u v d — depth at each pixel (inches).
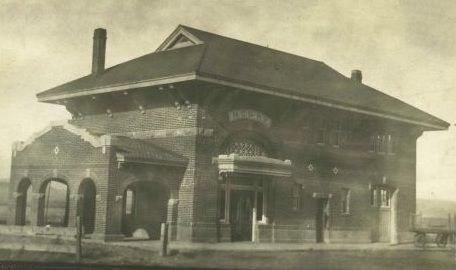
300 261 872.9
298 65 1235.9
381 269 861.2
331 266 858.1
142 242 943.7
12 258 839.7
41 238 917.2
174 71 975.0
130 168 960.3
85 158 982.4
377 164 1258.0
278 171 1060.5
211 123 1007.6
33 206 1047.6
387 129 1272.1
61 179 1043.3
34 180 1053.8
